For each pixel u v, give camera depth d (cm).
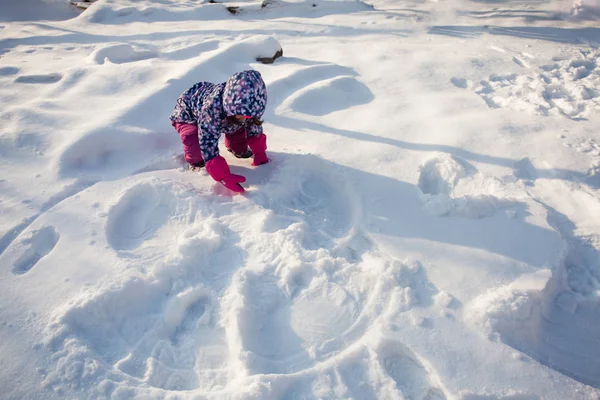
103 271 230
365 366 194
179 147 337
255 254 246
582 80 406
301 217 276
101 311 211
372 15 639
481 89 402
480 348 196
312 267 236
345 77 415
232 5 676
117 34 575
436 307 214
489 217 263
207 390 187
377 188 285
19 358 190
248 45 458
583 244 253
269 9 666
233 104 261
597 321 221
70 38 559
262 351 203
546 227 254
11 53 507
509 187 282
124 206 278
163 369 195
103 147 321
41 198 279
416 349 196
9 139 322
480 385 183
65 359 191
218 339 206
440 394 188
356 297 223
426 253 243
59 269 231
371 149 321
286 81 412
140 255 245
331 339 206
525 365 190
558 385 184
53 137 326
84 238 250
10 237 253
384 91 405
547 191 284
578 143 317
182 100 301
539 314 219
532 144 319
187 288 225
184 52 493
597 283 234
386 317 210
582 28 547
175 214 273
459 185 294
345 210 288
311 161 311
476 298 218
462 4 667
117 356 199
